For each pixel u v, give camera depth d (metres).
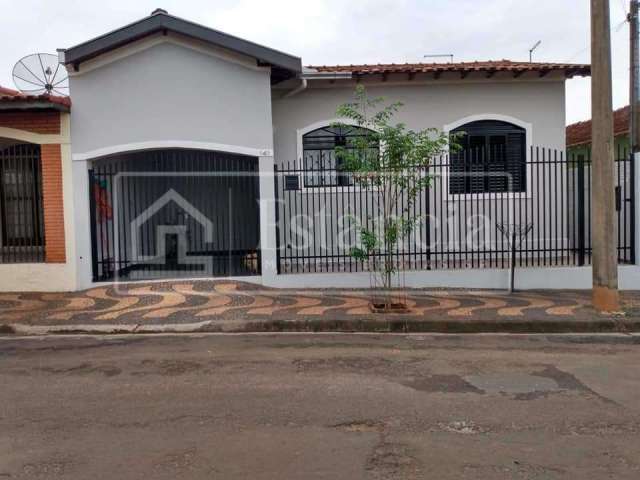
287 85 11.51
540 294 9.94
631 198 10.34
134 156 11.30
